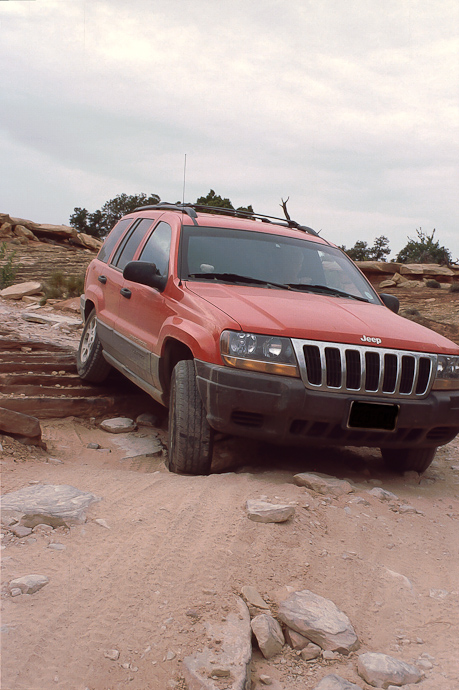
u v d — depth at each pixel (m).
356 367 3.88
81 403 5.89
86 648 2.06
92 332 6.56
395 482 4.47
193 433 4.05
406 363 4.05
